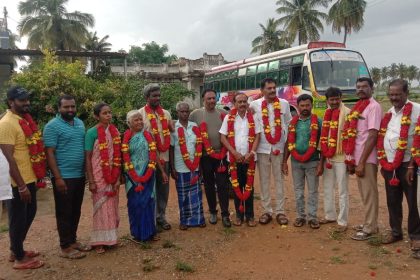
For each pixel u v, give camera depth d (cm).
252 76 1838
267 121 559
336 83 1369
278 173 574
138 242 513
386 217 582
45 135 455
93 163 480
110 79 1181
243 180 575
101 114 483
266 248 488
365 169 490
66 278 421
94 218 484
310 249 478
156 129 540
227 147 553
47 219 626
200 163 579
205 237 532
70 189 468
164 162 552
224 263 449
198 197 572
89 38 3412
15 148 431
